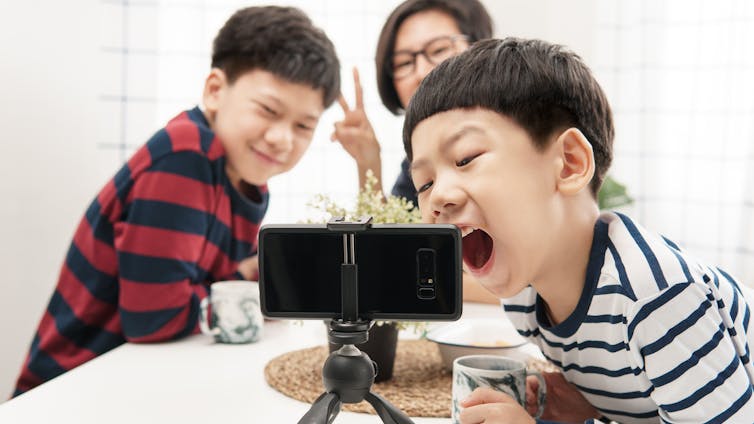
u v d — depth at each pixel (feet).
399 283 2.25
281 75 5.05
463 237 2.76
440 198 2.52
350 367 2.29
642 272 2.56
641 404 2.90
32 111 6.81
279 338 4.53
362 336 2.25
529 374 3.03
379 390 3.40
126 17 7.82
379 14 8.21
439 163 2.58
